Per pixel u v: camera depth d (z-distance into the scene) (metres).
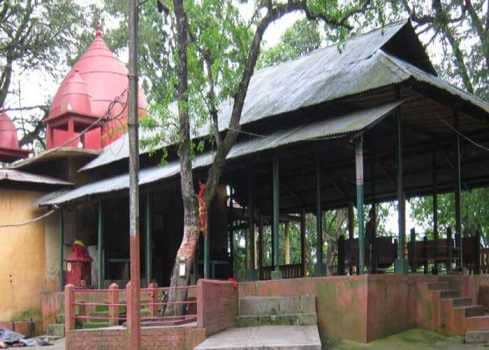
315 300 14.59
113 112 27.42
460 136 17.84
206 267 17.47
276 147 15.86
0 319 22.89
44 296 21.98
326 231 36.78
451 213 30.34
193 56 14.44
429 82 15.14
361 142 14.34
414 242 17.33
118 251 25.27
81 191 22.84
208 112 15.08
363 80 16.12
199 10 14.38
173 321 14.10
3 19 31.31
